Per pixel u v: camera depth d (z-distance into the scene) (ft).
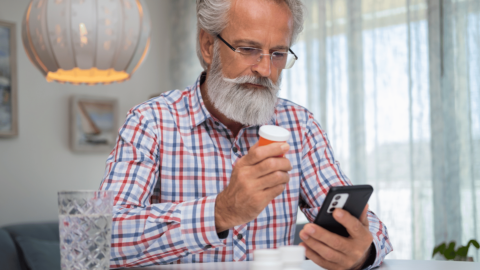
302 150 4.30
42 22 5.22
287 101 4.53
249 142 4.07
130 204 3.33
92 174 11.68
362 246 2.63
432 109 9.35
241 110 3.62
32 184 10.61
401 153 9.83
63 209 2.30
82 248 2.28
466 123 9.13
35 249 8.88
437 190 9.23
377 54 10.18
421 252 9.48
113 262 2.95
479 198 8.96
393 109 9.94
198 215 2.81
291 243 4.11
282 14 3.58
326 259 2.64
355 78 10.41
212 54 3.92
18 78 10.53
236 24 3.58
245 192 2.56
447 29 9.32
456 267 3.02
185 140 3.96
